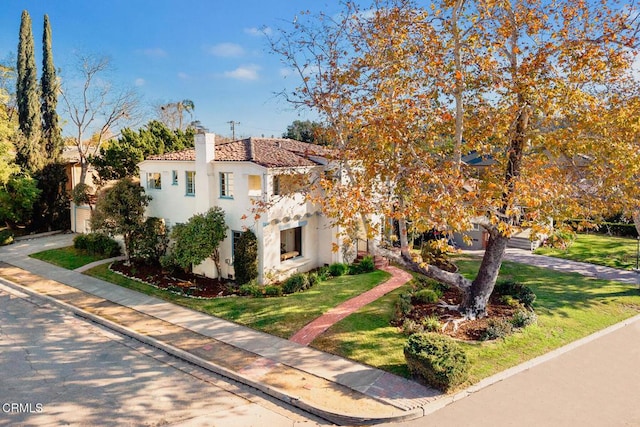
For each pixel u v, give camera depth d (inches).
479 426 433.7
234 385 521.7
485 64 601.0
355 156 626.8
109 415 454.0
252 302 770.2
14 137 1362.0
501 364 549.3
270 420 450.6
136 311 750.5
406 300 709.3
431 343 513.0
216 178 914.7
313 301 766.5
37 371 547.5
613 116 621.0
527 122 676.7
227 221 903.7
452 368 485.1
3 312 756.0
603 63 571.8
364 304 743.1
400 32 607.8
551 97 581.6
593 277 920.9
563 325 668.7
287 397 483.8
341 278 922.7
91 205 1304.1
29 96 1406.3
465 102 674.8
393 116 568.4
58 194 1419.8
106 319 713.0
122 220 959.6
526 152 697.0
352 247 1035.3
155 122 1412.4
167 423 440.8
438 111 634.8
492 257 668.1
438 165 647.1
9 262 1074.7
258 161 855.1
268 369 546.6
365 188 604.7
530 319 651.5
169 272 945.5
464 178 584.4
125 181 989.8
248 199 870.4
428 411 457.1
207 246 860.0
